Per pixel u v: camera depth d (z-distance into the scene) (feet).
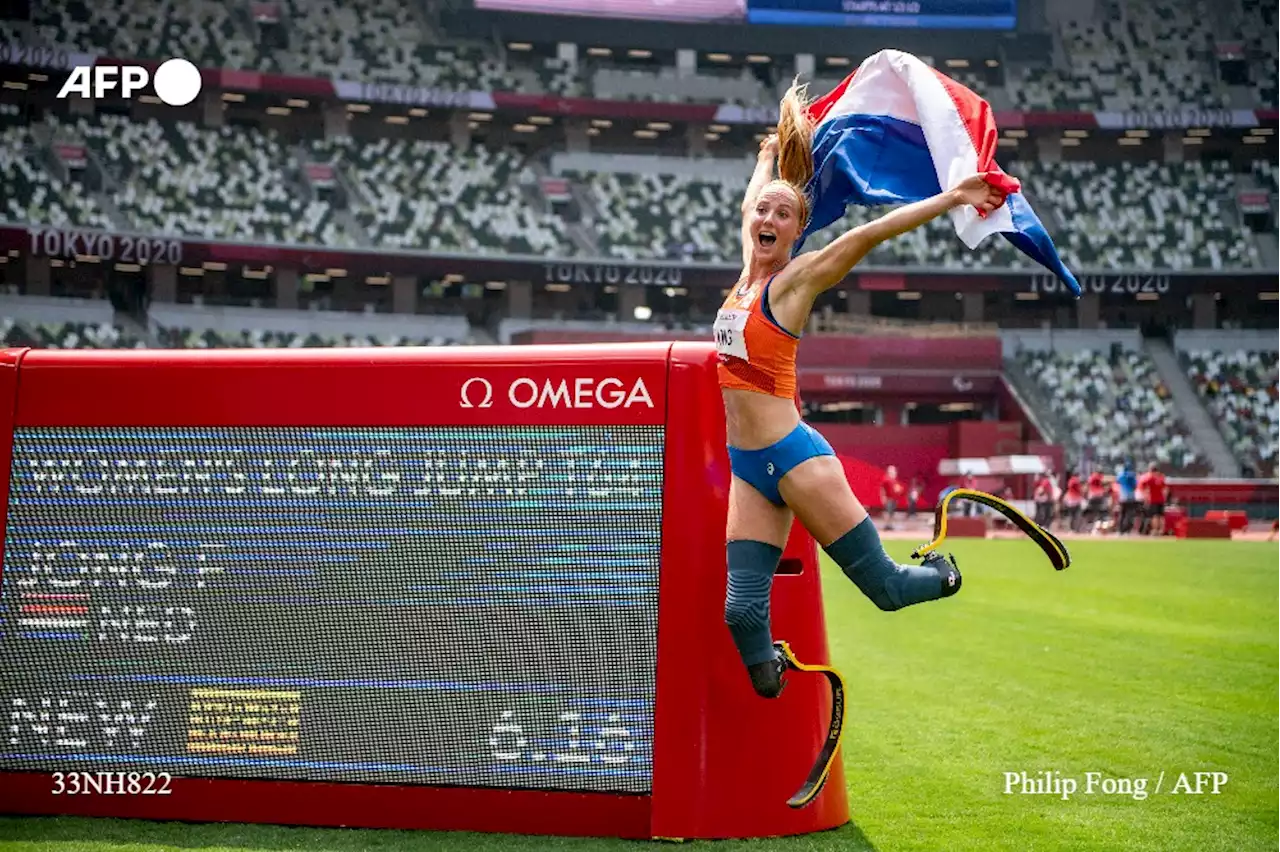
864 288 154.20
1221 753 21.63
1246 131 168.86
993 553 81.10
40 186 139.33
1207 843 16.05
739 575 13.57
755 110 162.40
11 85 146.72
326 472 16.17
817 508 13.24
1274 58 170.40
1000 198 13.29
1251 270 154.10
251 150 153.28
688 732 15.25
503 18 164.45
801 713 15.58
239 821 15.99
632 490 15.60
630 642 15.49
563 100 158.10
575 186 161.58
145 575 16.38
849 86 15.70
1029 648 35.63
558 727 15.57
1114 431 143.95
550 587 15.70
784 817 15.47
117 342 137.80
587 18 165.07
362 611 16.02
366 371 16.19
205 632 16.28
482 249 150.92
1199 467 140.15
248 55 154.40
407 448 16.05
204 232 142.82
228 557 16.26
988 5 167.12
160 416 16.43
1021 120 161.68
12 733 16.44
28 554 16.55
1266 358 154.51
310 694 16.03
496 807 15.60
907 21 166.20
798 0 164.86
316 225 148.15
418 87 154.71
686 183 164.55
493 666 15.74
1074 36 173.58
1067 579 59.62
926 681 29.73
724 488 15.49
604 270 150.10
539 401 15.85
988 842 15.92
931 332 147.13
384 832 15.55
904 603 13.30
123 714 16.31
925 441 139.74
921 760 21.04
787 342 13.28
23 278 139.64
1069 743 22.50
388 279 155.84
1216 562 71.36
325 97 152.97
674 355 15.67
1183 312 163.43
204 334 142.20
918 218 13.15
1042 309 166.50
